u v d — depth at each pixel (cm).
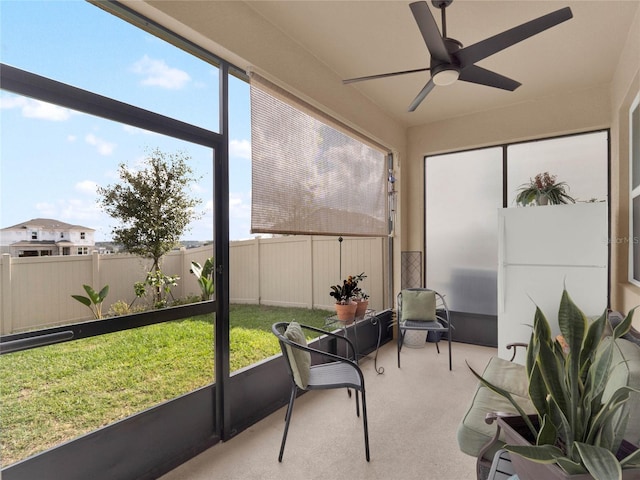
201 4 185
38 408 139
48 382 142
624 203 286
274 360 246
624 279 286
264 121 229
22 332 132
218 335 206
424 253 430
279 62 235
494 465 129
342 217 316
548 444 90
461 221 408
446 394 262
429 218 427
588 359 97
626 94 259
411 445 197
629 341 172
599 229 276
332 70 290
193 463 184
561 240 289
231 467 180
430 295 348
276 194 239
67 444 144
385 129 380
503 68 289
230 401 211
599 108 322
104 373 159
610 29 235
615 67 287
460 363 331
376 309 415
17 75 130
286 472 176
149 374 177
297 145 260
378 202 382
